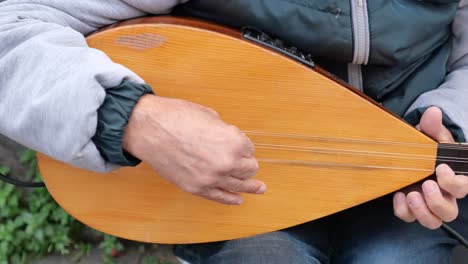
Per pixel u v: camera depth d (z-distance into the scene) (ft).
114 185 3.66
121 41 3.42
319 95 3.53
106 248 5.64
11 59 3.11
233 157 3.02
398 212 3.61
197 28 3.42
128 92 3.02
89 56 3.09
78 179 3.65
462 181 3.43
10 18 3.27
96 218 3.75
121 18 3.57
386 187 3.67
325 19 3.56
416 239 3.96
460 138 3.67
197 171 3.03
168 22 3.44
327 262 4.07
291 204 3.73
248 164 3.07
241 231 3.77
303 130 3.60
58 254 5.73
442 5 3.75
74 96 2.94
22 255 5.64
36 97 3.01
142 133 3.01
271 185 3.70
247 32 3.57
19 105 3.07
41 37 3.15
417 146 3.56
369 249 3.97
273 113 3.57
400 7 3.63
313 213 3.75
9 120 3.10
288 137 3.61
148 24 3.39
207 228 3.76
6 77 3.13
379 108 3.54
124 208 3.72
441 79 4.08
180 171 3.06
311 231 4.09
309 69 3.50
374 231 4.06
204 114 3.11
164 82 3.51
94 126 2.97
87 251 5.76
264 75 3.50
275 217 3.76
